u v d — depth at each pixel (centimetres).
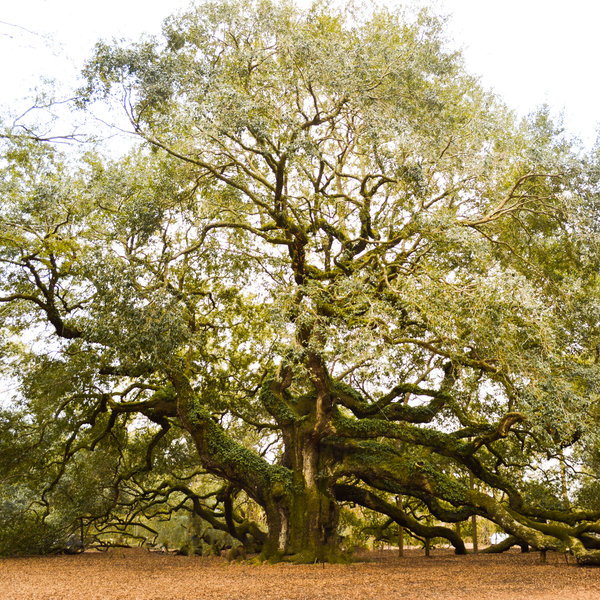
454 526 3259
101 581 1530
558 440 1648
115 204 1964
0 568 1989
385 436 2061
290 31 1759
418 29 1995
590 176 1764
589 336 1845
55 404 2545
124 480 3048
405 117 1745
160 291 1652
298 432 2083
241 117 1602
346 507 3047
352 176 1992
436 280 1608
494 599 1057
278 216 1883
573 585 1281
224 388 2661
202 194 2072
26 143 1892
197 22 1831
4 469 2580
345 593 1173
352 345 1472
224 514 2672
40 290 2298
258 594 1182
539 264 2097
